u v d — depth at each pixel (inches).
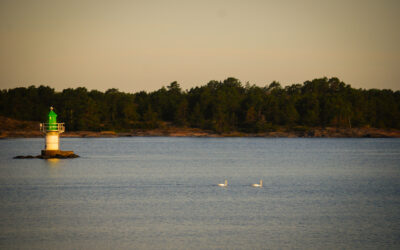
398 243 2082.9
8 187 3415.4
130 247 1994.3
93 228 2253.9
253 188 3462.1
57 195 3093.0
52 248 1979.6
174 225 2313.0
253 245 2030.0
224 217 2476.6
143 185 3560.5
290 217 2497.5
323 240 2111.2
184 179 3941.9
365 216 2536.9
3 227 2263.8
